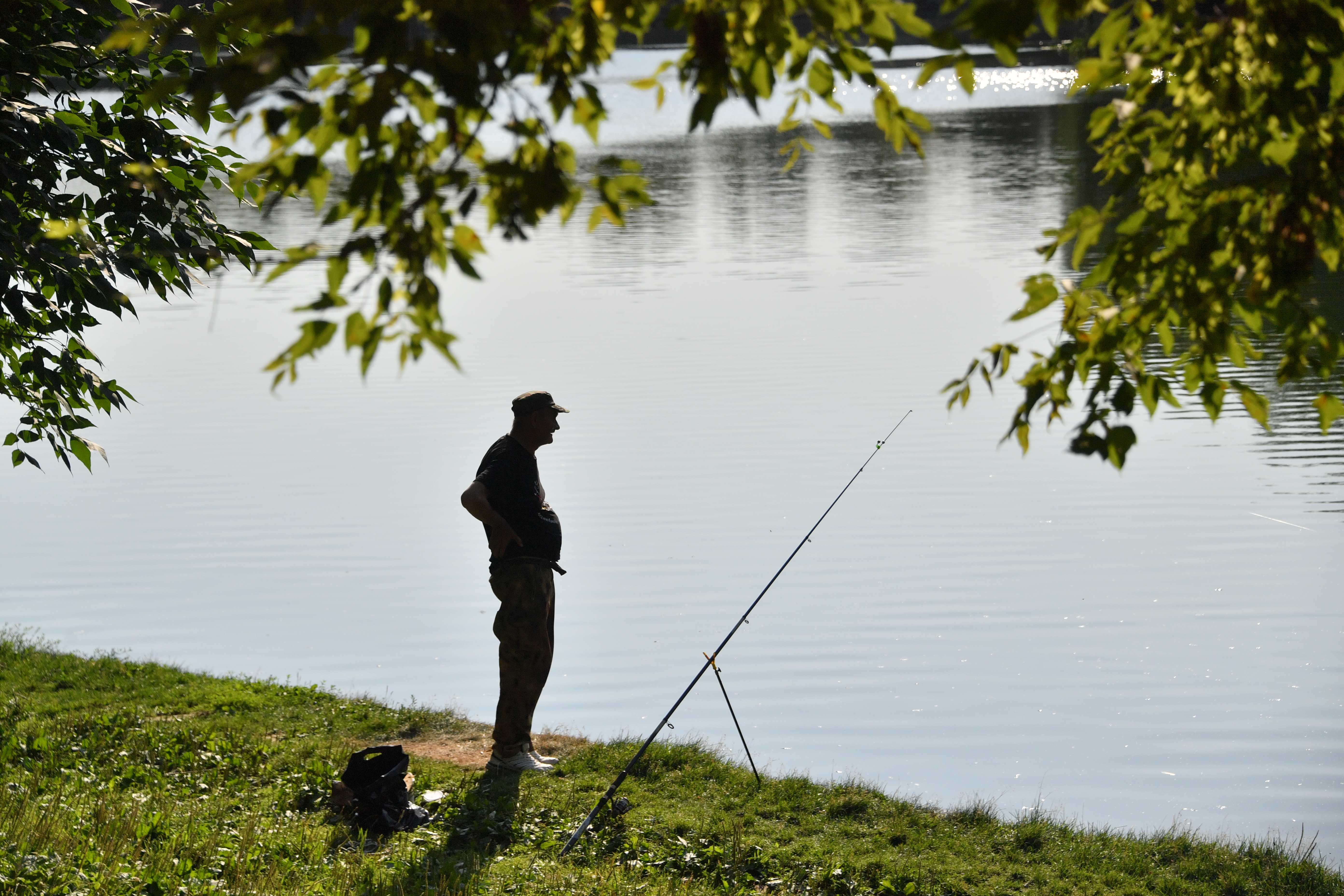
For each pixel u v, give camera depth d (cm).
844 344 6169
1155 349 5222
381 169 778
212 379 6109
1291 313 952
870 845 1833
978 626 3116
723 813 1920
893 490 4162
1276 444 4462
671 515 3997
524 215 779
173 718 2386
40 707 2433
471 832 1827
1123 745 2500
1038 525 3812
